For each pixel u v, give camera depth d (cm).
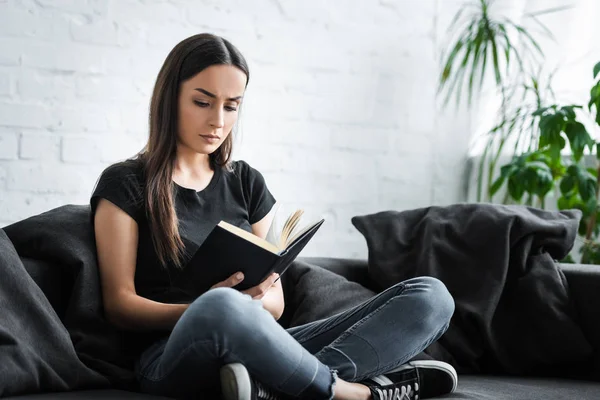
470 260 265
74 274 214
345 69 379
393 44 391
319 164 373
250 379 176
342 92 378
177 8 338
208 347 176
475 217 272
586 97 382
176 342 181
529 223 267
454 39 405
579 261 383
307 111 370
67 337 200
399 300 205
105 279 212
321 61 373
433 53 401
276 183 362
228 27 349
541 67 388
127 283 210
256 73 357
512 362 256
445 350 254
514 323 260
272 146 361
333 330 212
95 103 321
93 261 215
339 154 378
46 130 311
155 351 202
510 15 404
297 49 367
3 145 303
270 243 204
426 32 399
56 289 216
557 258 275
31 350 190
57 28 313
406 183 396
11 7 304
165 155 220
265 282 198
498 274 260
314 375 182
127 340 216
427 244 271
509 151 405
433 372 210
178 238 214
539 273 262
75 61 317
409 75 395
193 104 220
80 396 186
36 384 188
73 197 317
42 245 217
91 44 320
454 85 402
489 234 266
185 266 195
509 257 265
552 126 340
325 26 373
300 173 368
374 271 273
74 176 317
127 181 216
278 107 362
